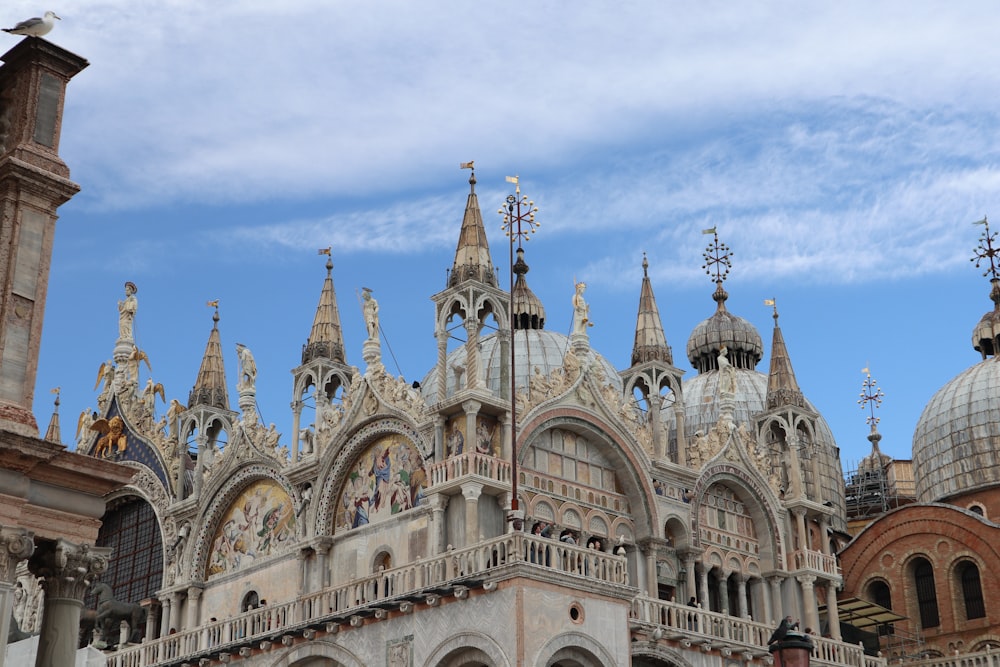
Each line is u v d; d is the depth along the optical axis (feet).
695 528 169.48
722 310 303.68
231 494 179.93
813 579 180.04
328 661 143.23
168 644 161.89
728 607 173.37
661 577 163.94
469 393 147.13
